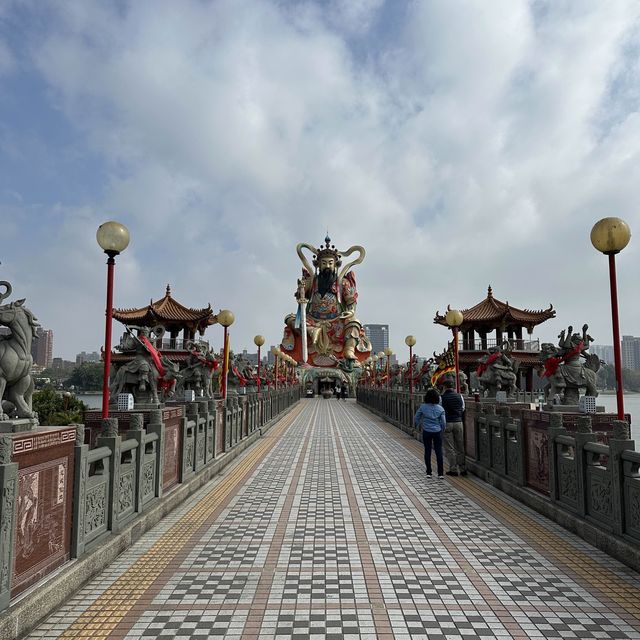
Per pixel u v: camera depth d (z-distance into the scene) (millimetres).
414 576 5832
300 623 4684
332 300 69625
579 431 7375
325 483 11242
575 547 6809
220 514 8547
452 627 4625
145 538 7160
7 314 5902
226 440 14547
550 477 8297
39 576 4777
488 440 11594
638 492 5934
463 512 8727
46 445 4863
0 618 4020
